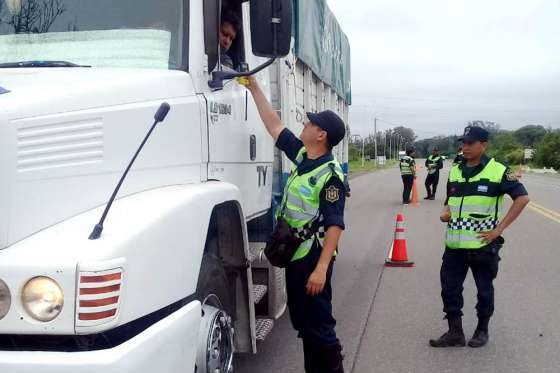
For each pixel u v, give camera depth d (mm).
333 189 4117
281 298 5500
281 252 4152
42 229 2764
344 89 11297
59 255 2531
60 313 2482
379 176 47938
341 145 11367
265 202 5164
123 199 3094
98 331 2486
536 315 7031
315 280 4074
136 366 2521
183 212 3084
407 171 21781
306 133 4312
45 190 2795
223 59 4223
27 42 3816
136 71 3520
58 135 2879
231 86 4316
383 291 8266
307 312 4273
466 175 5766
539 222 15750
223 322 3652
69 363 2412
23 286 2494
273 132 4551
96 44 3779
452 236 5820
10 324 2496
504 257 10695
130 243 2666
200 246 3254
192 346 3002
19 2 3910
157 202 3027
